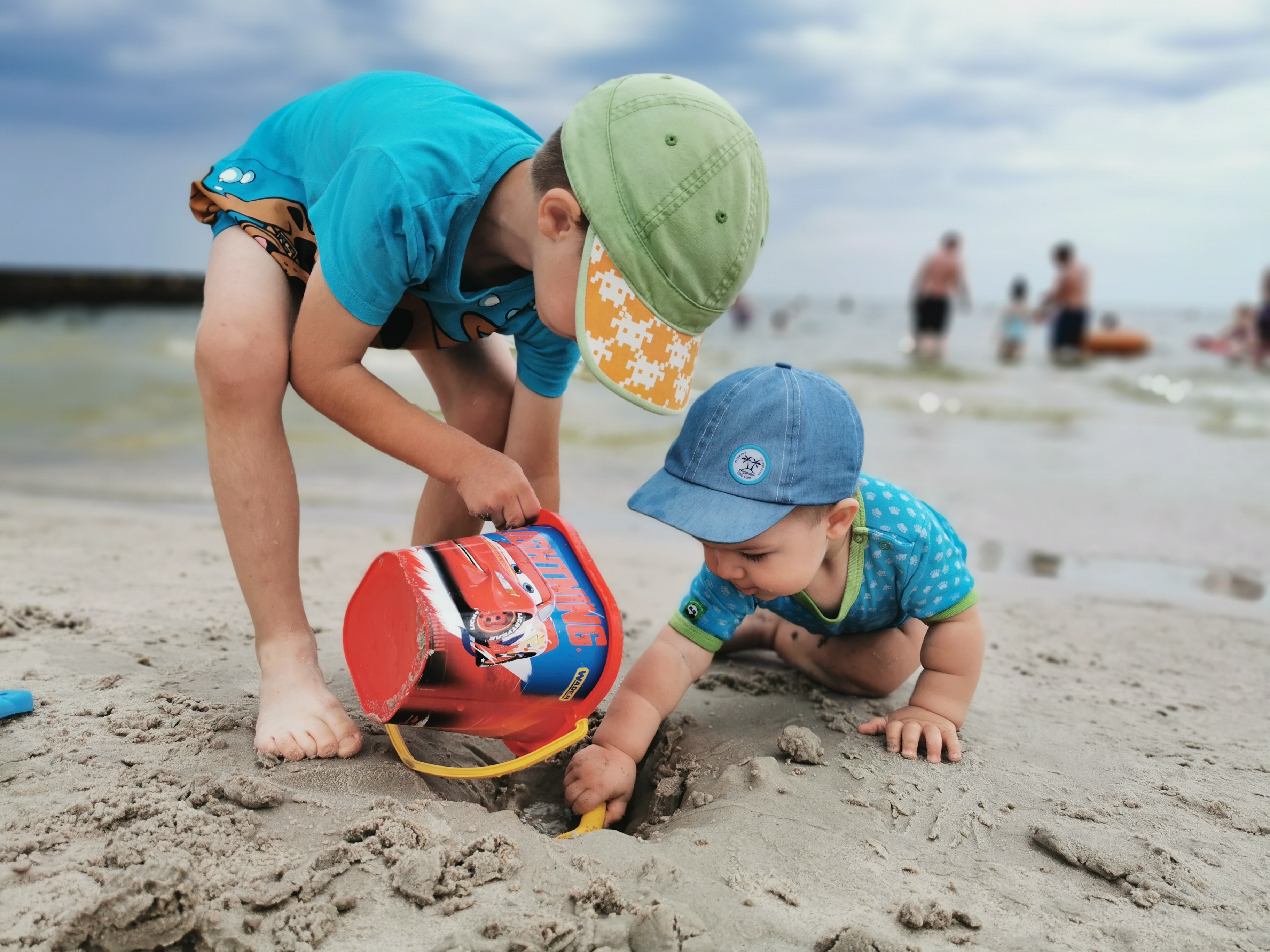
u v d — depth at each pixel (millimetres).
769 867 1724
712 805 1959
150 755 1927
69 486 5418
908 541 2213
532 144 2029
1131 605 3602
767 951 1473
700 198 1754
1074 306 15453
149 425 7602
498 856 1640
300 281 2137
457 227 1920
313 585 3416
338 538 4215
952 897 1666
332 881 1573
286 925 1461
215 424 1994
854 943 1455
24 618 2701
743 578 2043
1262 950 1546
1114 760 2248
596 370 1749
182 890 1414
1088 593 3787
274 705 2010
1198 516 5199
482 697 1823
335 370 1954
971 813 1956
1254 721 2523
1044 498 5602
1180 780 2150
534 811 2188
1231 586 3971
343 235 1858
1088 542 4684
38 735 1990
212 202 2189
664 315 1795
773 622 2793
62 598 3000
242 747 1996
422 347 2287
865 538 2207
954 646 2291
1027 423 8734
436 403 3059
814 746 2141
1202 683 2807
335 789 1856
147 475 5828
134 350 13711
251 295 2014
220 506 2035
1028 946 1529
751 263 1852
